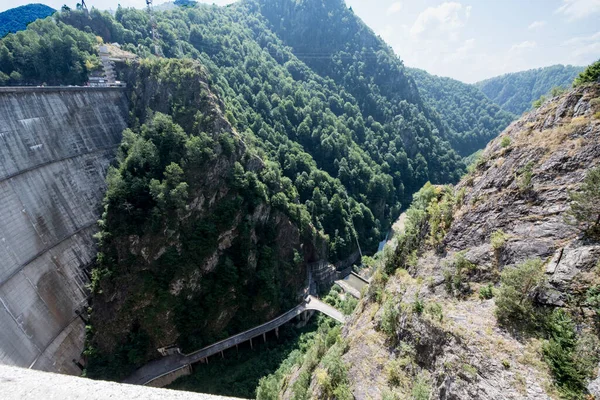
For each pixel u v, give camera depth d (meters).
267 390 44.81
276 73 166.50
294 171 113.19
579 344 18.80
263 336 73.50
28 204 59.56
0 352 45.41
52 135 69.19
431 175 171.38
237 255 77.19
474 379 21.06
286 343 72.31
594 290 19.92
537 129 30.95
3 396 11.84
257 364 65.94
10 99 63.00
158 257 66.88
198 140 75.00
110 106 86.75
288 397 39.66
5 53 80.94
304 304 82.00
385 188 134.50
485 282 27.39
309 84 180.50
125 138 76.38
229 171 80.12
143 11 140.25
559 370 18.48
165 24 136.88
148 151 71.12
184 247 69.94
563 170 26.50
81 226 67.56
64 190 67.38
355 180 132.75
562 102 29.62
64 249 62.75
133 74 93.69
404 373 27.42
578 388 17.48
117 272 63.16
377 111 189.25
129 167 70.44
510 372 20.14
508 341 21.89
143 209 67.62
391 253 41.69
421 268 35.00
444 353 24.56
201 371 64.06
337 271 100.31
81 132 76.00
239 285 74.75
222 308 71.56
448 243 33.41
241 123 105.88
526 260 24.80
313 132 137.50
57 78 86.75
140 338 62.75
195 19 169.25
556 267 22.58
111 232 64.50
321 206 108.06
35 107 67.38
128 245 65.00
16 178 59.28
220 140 79.12
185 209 70.44
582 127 26.66
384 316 32.91
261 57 172.12
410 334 28.73
